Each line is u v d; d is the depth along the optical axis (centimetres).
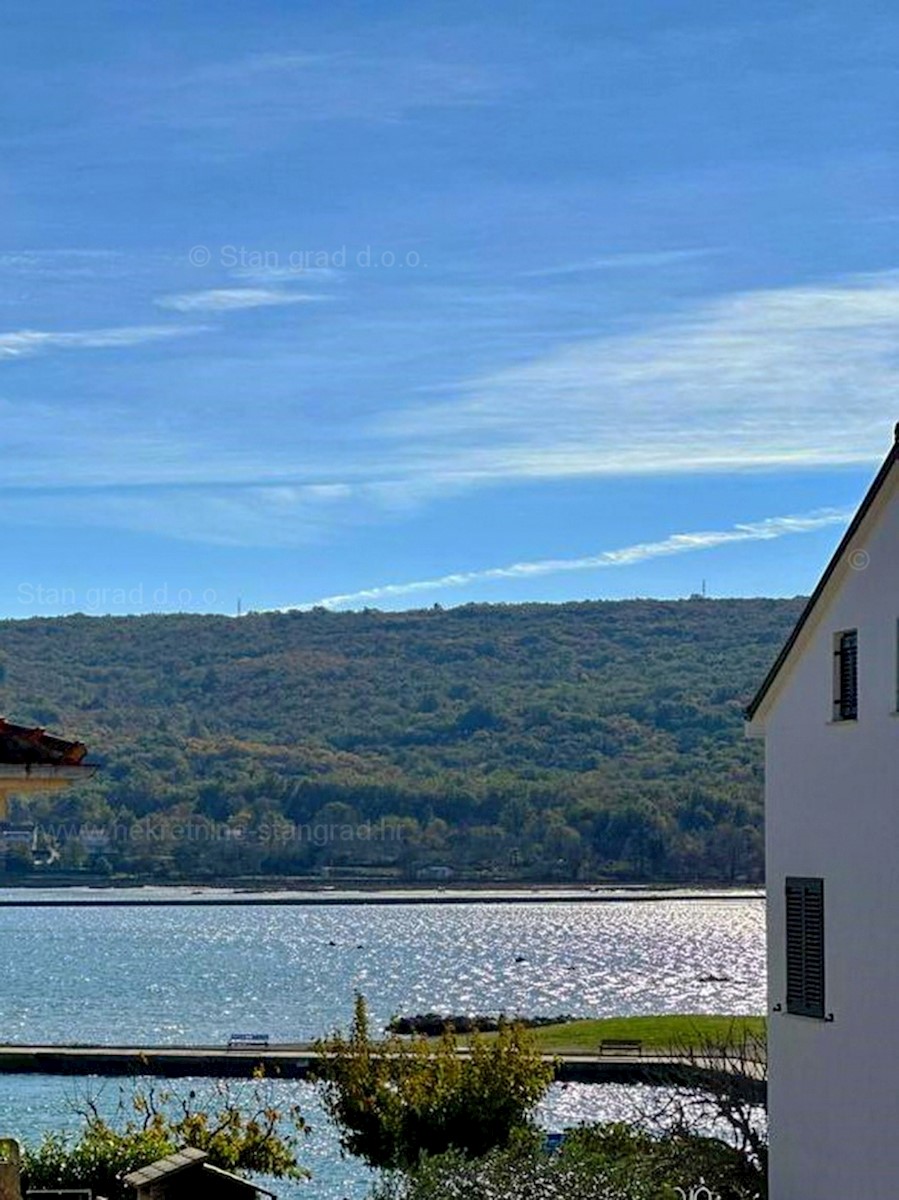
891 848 3572
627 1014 17025
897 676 3578
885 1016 3572
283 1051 12106
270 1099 10019
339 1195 6512
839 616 3797
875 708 3650
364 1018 5788
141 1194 3459
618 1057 10712
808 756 3909
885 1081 3559
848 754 3747
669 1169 4503
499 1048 5569
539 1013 17262
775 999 4000
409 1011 17412
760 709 4122
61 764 2316
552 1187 4003
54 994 19512
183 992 19762
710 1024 12194
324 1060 5625
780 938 3997
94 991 19912
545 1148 5062
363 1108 5431
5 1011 17488
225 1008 17838
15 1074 11700
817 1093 3806
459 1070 5475
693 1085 5869
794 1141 3891
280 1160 5178
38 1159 4528
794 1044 3900
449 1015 15775
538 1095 5484
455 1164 4191
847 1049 3700
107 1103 10038
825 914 3806
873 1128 3594
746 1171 4569
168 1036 14962
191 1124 5041
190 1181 3550
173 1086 10919
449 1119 5369
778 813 4025
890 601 3609
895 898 3550
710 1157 4628
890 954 3562
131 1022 16388
